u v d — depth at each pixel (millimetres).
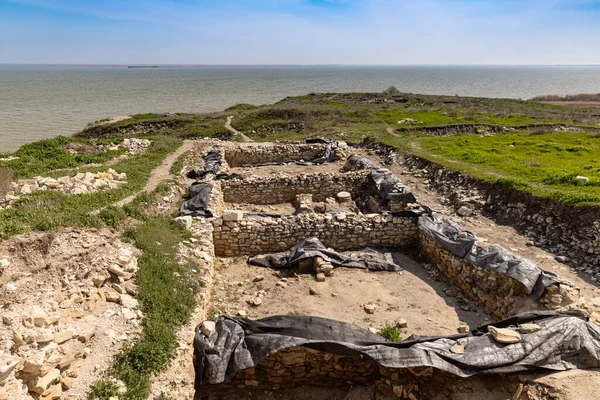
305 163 22578
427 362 6285
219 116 41344
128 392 5516
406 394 6676
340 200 17047
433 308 9391
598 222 10977
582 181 14516
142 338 6504
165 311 7305
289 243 12320
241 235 12078
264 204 17406
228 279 10766
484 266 9422
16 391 4711
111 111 64625
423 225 12055
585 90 132000
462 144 24328
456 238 10758
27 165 15703
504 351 6398
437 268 11336
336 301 9562
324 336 6801
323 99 59375
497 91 124000
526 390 6066
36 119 54125
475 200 15008
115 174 14406
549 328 6691
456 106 49219
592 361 6441
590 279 9789
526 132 29641
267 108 42844
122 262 7871
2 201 9945
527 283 8391
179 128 37906
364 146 25953
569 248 11227
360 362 7047
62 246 7367
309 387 7199
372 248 12508
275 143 26484
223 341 7012
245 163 23828
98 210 10047
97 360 5887
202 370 6773
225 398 6914
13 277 6238
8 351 5129
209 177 17266
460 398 6293
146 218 10977
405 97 60062
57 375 5254
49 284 6641
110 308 6887
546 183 15141
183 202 14117
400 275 11039
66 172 14633
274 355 6934
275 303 9492
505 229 13055
